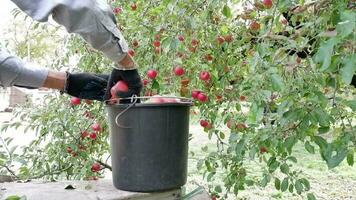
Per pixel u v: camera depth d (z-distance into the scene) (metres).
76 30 1.35
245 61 2.26
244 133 2.12
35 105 3.29
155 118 1.77
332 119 1.70
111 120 1.86
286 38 1.78
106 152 3.20
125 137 1.80
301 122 1.72
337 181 4.83
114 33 1.42
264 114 1.89
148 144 1.78
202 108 2.43
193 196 1.91
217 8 2.21
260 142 1.93
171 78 2.34
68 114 3.01
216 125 2.54
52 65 3.19
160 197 1.87
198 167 2.46
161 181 1.81
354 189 4.50
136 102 1.78
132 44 2.47
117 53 1.51
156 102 1.79
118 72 1.73
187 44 2.23
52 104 3.11
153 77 2.20
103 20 1.38
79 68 3.08
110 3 2.78
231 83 2.38
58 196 1.81
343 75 1.22
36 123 3.25
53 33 3.38
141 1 2.53
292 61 1.77
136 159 1.79
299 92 1.72
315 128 1.80
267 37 1.82
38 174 2.96
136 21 2.41
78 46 3.08
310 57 1.71
